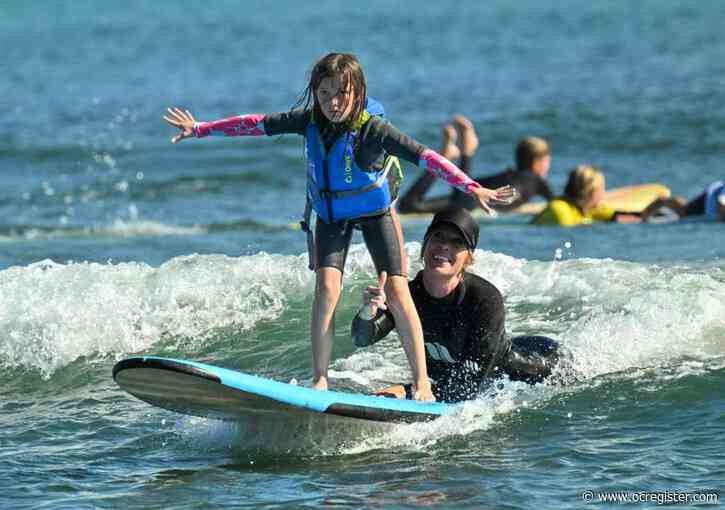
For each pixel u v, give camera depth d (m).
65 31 170.25
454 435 22.73
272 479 20.84
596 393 24.77
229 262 32.41
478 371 23.66
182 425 24.08
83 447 22.91
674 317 28.52
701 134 73.62
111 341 28.95
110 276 31.20
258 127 22.72
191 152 72.56
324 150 22.17
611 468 20.69
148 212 57.19
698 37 132.25
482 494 19.69
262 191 62.66
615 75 101.50
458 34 145.75
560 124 78.50
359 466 21.38
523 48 127.31
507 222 51.81
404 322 22.70
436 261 22.70
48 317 29.23
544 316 29.55
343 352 28.23
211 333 29.44
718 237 43.53
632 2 191.12
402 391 23.67
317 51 130.75
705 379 25.19
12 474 21.31
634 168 66.12
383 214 22.64
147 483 20.77
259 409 21.86
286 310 30.45
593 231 47.25
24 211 57.47
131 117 86.38
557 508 19.00
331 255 22.64
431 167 21.84
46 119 85.75
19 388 26.97
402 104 88.81
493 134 76.31
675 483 19.84
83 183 64.56
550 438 22.42
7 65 124.19
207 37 153.88
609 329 27.78
